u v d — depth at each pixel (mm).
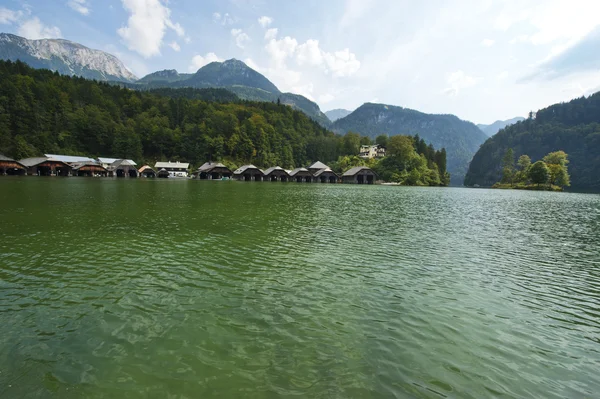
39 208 30375
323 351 8352
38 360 7484
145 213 29516
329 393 6727
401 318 10500
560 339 9664
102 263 14836
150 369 7324
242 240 20125
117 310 10227
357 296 12094
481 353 8695
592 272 16375
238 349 8258
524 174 133625
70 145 150625
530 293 13281
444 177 169375
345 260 16641
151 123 181625
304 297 11766
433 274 15078
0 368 7121
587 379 7762
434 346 8906
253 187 81562
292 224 26328
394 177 139375
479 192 95062
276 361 7824
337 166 175375
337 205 42438
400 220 30953
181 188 67750
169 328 9203
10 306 10273
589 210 46594
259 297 11586
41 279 12680
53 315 9750
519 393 7129
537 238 24734
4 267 13953
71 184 66250
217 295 11648
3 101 138125
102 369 7262
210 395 6547
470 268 16297
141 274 13539
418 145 179750
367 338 9133
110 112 185500
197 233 21672
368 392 6832
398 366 7867
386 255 17953
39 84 166875
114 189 57375
